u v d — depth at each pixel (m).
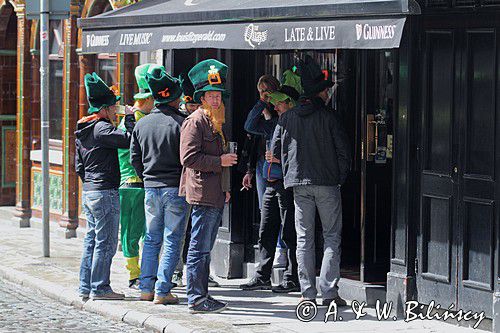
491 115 10.61
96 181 12.32
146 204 12.14
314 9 10.68
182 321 11.25
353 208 13.00
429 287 11.26
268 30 11.29
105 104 12.38
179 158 11.93
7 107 20.56
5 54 20.38
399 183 11.41
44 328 11.34
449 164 10.99
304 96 11.64
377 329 10.95
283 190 12.54
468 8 10.75
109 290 12.44
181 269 13.29
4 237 17.91
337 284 11.90
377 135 12.09
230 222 14.06
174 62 14.66
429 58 11.16
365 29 10.23
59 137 18.62
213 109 11.61
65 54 17.80
